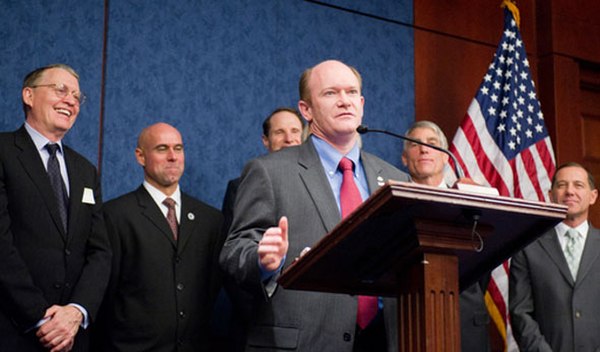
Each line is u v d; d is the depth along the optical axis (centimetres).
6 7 373
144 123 397
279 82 439
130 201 334
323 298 224
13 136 301
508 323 419
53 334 271
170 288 319
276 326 220
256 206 229
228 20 430
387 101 466
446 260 163
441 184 368
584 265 374
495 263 185
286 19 448
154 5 411
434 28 491
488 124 454
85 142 381
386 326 234
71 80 316
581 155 517
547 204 163
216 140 414
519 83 467
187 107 410
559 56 522
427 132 368
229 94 423
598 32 539
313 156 243
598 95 548
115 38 397
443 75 488
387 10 479
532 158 453
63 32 385
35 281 281
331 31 460
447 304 160
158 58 407
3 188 285
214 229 342
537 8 531
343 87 246
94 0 395
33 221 287
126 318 311
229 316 388
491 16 512
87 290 288
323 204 232
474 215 158
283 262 208
